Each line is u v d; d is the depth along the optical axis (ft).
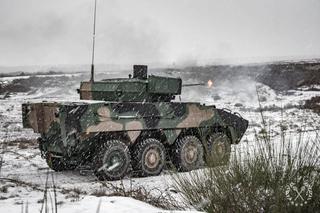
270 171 13.94
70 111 28.78
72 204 17.90
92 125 29.25
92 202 18.01
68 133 29.14
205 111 36.60
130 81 34.71
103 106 29.91
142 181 29.84
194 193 15.66
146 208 16.76
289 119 65.77
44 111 31.24
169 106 33.91
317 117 63.46
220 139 37.09
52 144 31.50
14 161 36.99
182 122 34.71
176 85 36.42
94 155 30.71
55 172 33.42
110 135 30.96
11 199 19.51
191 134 36.68
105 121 29.94
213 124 37.14
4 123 69.51
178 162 34.50
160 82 35.17
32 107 32.50
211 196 14.38
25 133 60.70
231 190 13.96
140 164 32.01
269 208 13.19
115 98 35.40
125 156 30.99
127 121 31.24
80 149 30.01
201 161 35.60
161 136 34.53
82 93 38.68
